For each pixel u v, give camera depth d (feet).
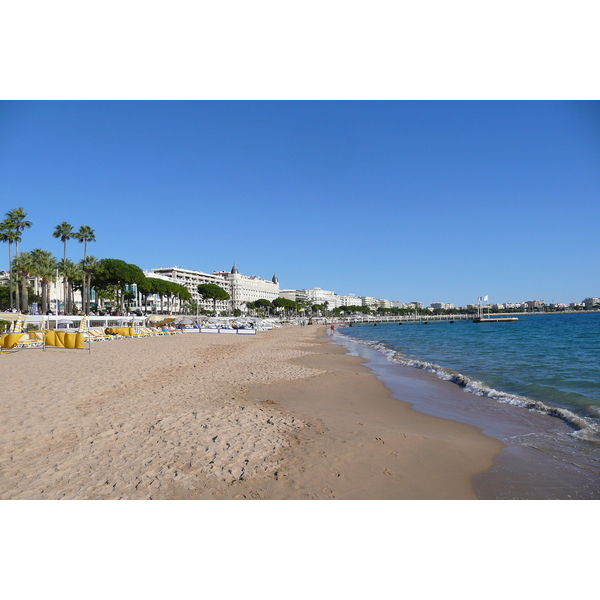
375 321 597.11
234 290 591.37
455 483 20.89
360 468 22.26
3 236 190.29
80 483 18.92
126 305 334.24
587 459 24.56
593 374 58.59
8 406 32.50
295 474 20.89
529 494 19.75
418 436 28.60
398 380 56.03
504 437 29.22
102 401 35.60
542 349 105.29
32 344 94.07
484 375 58.95
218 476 20.12
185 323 214.69
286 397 41.47
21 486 18.48
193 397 38.65
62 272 218.59
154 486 18.80
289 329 307.37
